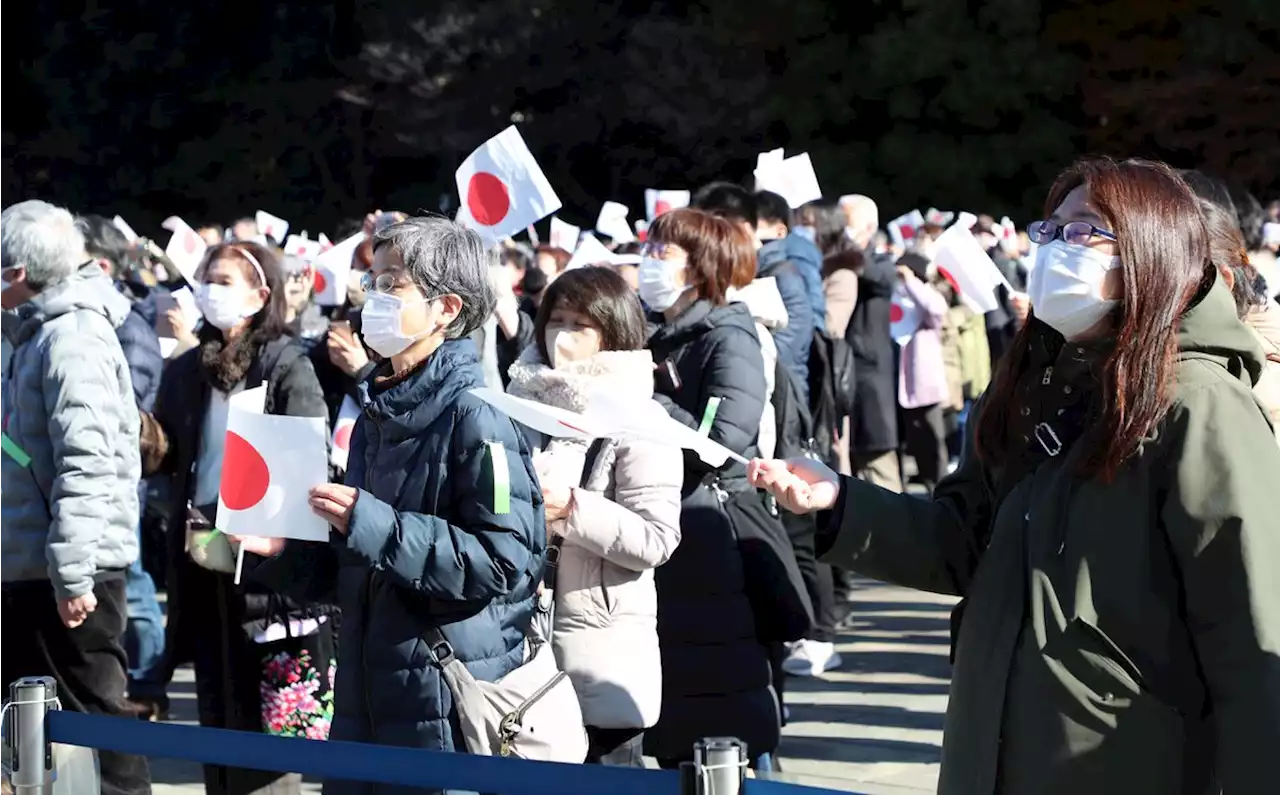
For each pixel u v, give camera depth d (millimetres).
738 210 7867
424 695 3551
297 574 3873
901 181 31734
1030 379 2980
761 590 5141
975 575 2957
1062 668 2738
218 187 32875
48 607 5191
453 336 3693
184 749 3309
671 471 4492
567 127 32094
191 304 8562
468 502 3533
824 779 6246
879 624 9445
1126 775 2705
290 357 5309
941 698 7660
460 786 3014
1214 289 2797
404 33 31688
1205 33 29781
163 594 10344
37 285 5117
